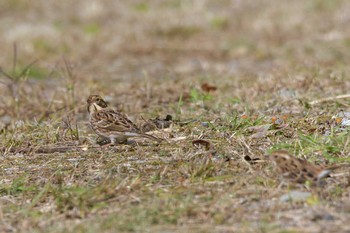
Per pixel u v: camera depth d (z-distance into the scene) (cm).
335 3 3444
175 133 1526
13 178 1313
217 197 1128
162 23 3325
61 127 1650
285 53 2772
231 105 1786
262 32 3153
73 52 2975
